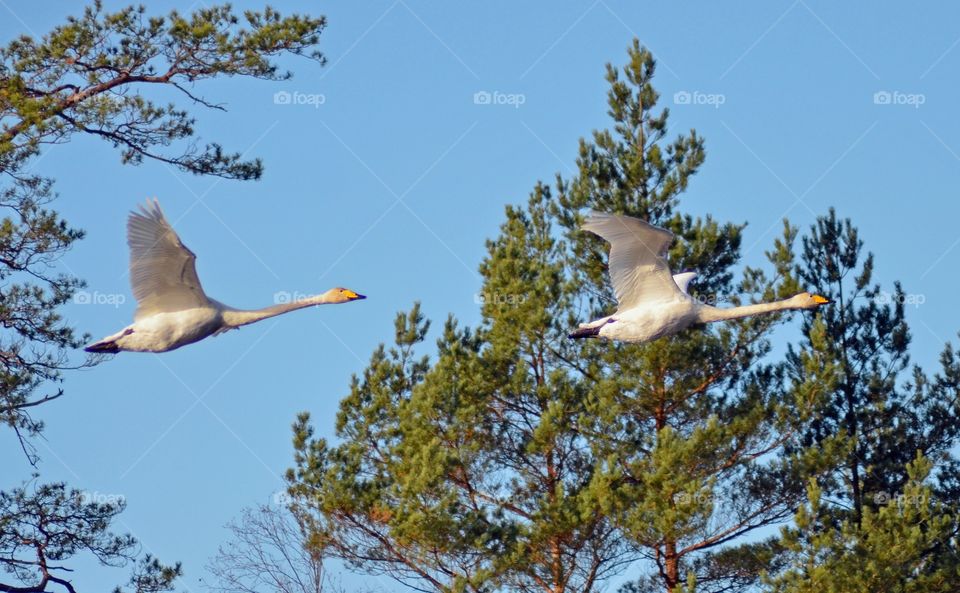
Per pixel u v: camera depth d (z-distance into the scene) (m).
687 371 23.45
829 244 27.00
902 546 20.02
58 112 22.22
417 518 20.69
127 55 23.17
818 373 22.69
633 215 23.95
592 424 22.89
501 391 23.75
